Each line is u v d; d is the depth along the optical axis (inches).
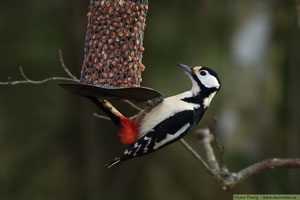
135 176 659.4
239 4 602.9
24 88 630.5
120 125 269.3
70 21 629.0
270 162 294.2
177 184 642.2
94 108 663.1
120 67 272.4
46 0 631.2
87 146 660.1
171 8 617.9
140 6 279.6
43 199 628.1
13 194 626.2
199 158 305.3
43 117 652.1
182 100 282.8
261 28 603.5
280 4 608.1
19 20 626.2
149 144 267.3
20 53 615.5
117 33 272.4
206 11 608.4
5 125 642.2
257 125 605.6
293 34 616.7
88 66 275.4
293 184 577.9
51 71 627.5
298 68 628.1
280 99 636.7
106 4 272.1
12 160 639.8
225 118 595.5
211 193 626.2
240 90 599.8
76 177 657.6
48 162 650.8
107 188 657.0
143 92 232.8
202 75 289.4
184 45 608.4
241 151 597.0
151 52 614.2
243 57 602.2
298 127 634.8
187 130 277.0
